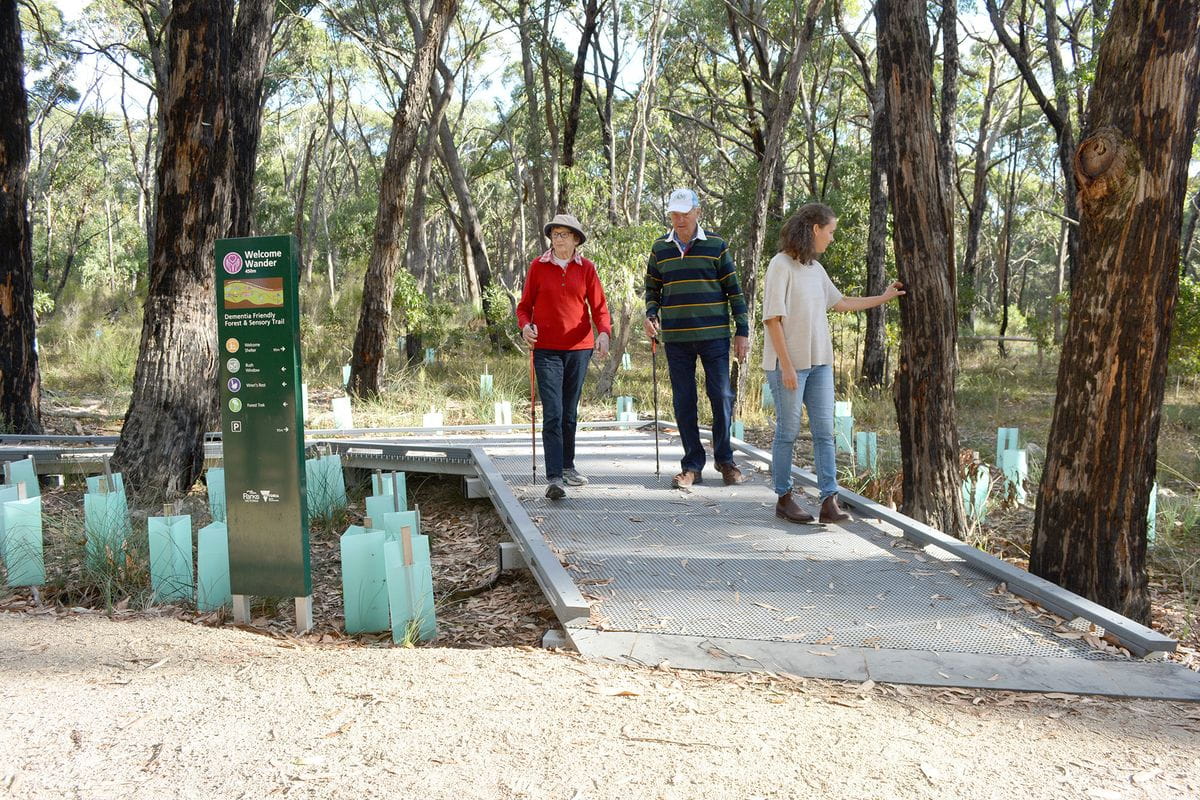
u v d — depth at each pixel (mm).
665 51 25906
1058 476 4945
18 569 5516
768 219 21391
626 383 17594
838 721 3219
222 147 8031
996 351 27047
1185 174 4648
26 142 9727
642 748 2904
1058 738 3158
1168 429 12445
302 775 2678
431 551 6859
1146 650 3914
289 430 4582
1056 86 18938
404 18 27250
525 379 16500
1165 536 7148
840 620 4262
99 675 3605
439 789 2609
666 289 6594
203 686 3445
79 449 8391
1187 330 14953
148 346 8031
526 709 3205
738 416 13156
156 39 21250
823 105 29297
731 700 3381
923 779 2775
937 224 6289
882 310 16797
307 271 35156
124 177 49562
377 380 15008
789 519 5777
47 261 39281
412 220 23250
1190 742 3156
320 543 6875
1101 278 4738
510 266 49812
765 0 21703
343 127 43875
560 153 24641
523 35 23203
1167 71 4504
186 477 8094
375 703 3240
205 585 5066
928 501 6453
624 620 4219
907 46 6148
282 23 27547
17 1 9523
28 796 2543
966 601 4531
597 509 6086
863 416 13766
